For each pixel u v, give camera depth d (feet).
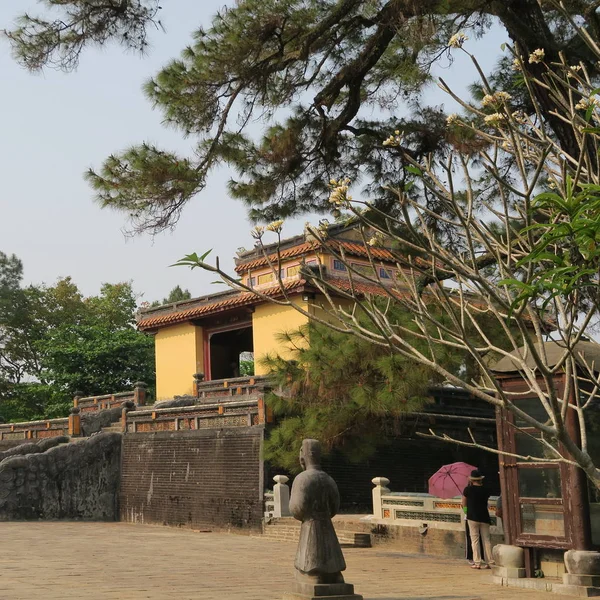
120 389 138.92
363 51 52.90
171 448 80.74
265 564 47.16
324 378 54.65
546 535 38.78
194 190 50.65
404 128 56.08
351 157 58.03
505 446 40.68
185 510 77.61
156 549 54.85
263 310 101.86
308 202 57.77
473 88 53.83
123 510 84.79
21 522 79.30
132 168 49.75
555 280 17.62
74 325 146.61
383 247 22.80
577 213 17.13
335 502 31.22
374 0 50.49
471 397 81.66
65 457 84.38
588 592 36.22
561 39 47.98
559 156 22.65
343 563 30.86
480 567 46.39
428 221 54.08
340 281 92.68
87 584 35.94
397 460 76.02
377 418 59.82
